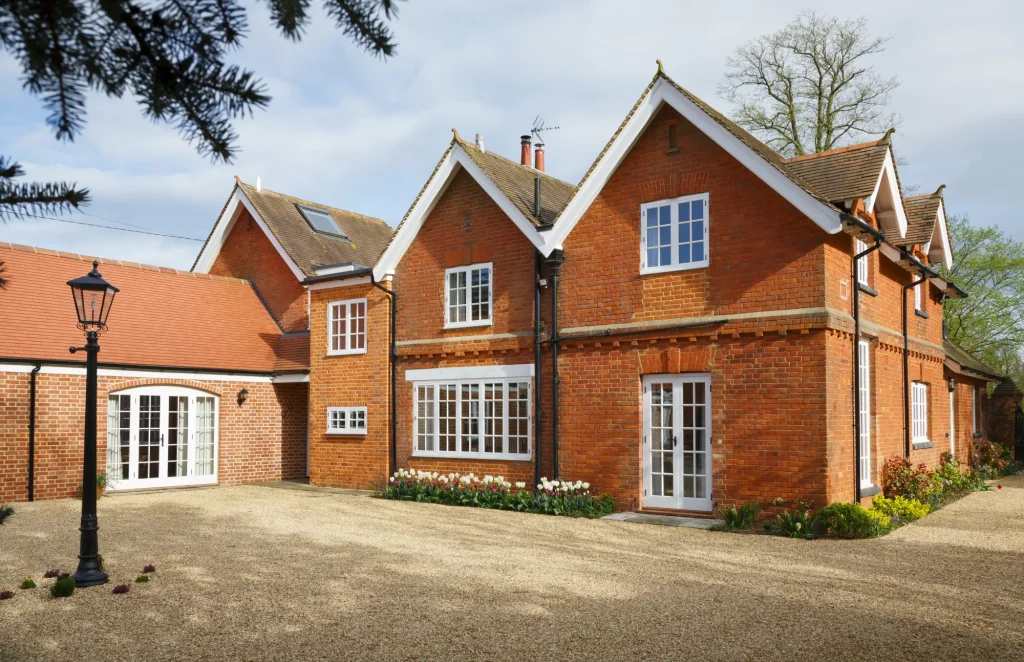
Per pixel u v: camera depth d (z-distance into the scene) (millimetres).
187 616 7262
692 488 13461
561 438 14844
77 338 17516
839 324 12445
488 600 7723
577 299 14797
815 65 27031
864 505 13359
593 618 7055
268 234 22750
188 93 2568
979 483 18578
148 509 14805
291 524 12867
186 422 19203
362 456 18219
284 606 7566
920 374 17812
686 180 13633
